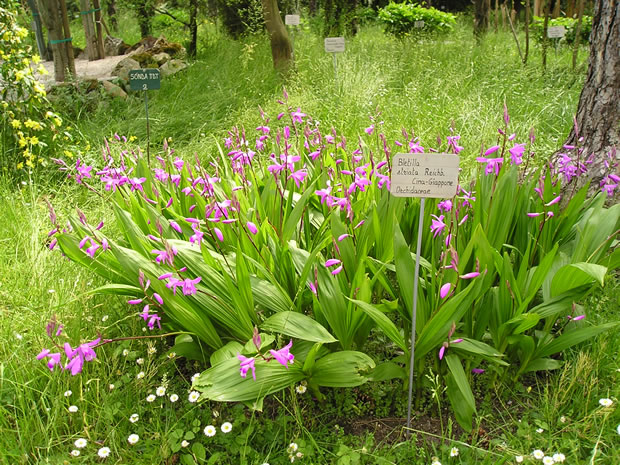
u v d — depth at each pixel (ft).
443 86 21.59
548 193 9.04
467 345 7.07
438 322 6.95
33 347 8.46
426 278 7.93
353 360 7.09
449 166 6.57
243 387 6.77
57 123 16.81
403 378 7.55
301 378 7.23
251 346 6.96
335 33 34.37
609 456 6.47
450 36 37.37
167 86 25.03
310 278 8.09
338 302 7.52
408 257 7.38
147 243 8.63
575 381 7.36
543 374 8.30
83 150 17.80
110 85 23.62
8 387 7.85
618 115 10.72
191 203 10.31
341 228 8.29
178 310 7.54
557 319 8.82
